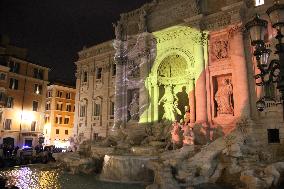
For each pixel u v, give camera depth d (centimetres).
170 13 3669
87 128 4481
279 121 2656
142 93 3672
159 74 3688
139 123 3600
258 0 3036
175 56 3594
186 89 3594
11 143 4619
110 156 2520
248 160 2152
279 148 2612
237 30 2986
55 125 6469
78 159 2900
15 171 2816
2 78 4500
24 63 4975
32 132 4950
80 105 4716
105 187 2092
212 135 2950
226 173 2117
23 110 4856
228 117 2942
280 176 1925
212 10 3316
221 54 3131
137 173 2342
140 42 3841
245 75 2878
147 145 3016
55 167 3127
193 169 2161
